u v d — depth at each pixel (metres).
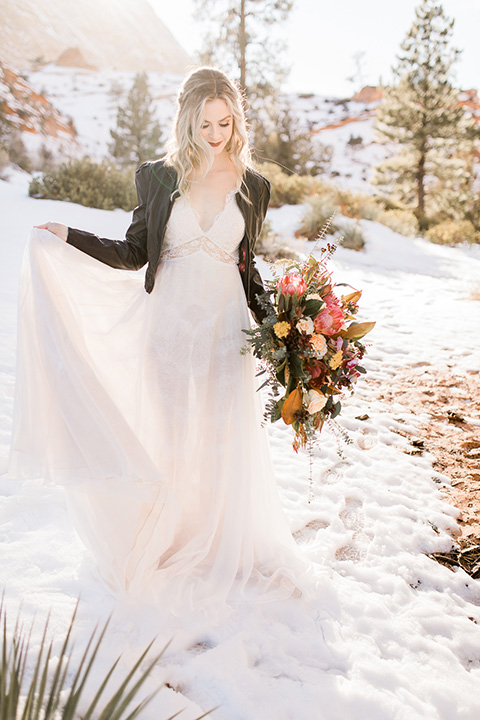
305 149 24.84
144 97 34.66
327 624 2.56
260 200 2.61
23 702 1.91
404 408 5.35
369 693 2.20
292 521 3.38
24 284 2.47
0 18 101.19
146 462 2.42
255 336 2.59
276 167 20.19
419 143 28.11
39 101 46.59
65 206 13.09
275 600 2.65
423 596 2.93
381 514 3.56
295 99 57.50
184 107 2.36
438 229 20.81
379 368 6.39
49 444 2.39
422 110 28.09
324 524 3.43
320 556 3.07
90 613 2.42
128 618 2.41
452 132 28.25
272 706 2.10
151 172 2.51
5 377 4.64
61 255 2.48
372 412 5.21
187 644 2.36
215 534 2.75
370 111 53.53
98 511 2.50
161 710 1.99
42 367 2.44
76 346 2.45
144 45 136.12
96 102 59.28
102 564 2.55
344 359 2.47
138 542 2.50
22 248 8.88
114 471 2.32
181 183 2.39
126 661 2.20
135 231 2.56
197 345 2.57
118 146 34.38
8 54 96.75
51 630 2.29
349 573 3.00
